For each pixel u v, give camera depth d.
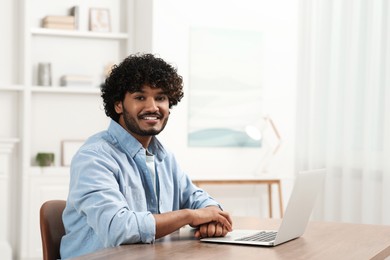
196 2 6.31
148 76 2.41
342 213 5.48
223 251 2.12
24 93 6.09
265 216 6.55
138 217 2.23
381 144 5.14
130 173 2.46
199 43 6.33
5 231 6.12
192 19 6.30
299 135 6.14
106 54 6.55
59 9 6.38
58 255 2.46
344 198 5.47
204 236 2.36
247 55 6.50
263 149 6.55
